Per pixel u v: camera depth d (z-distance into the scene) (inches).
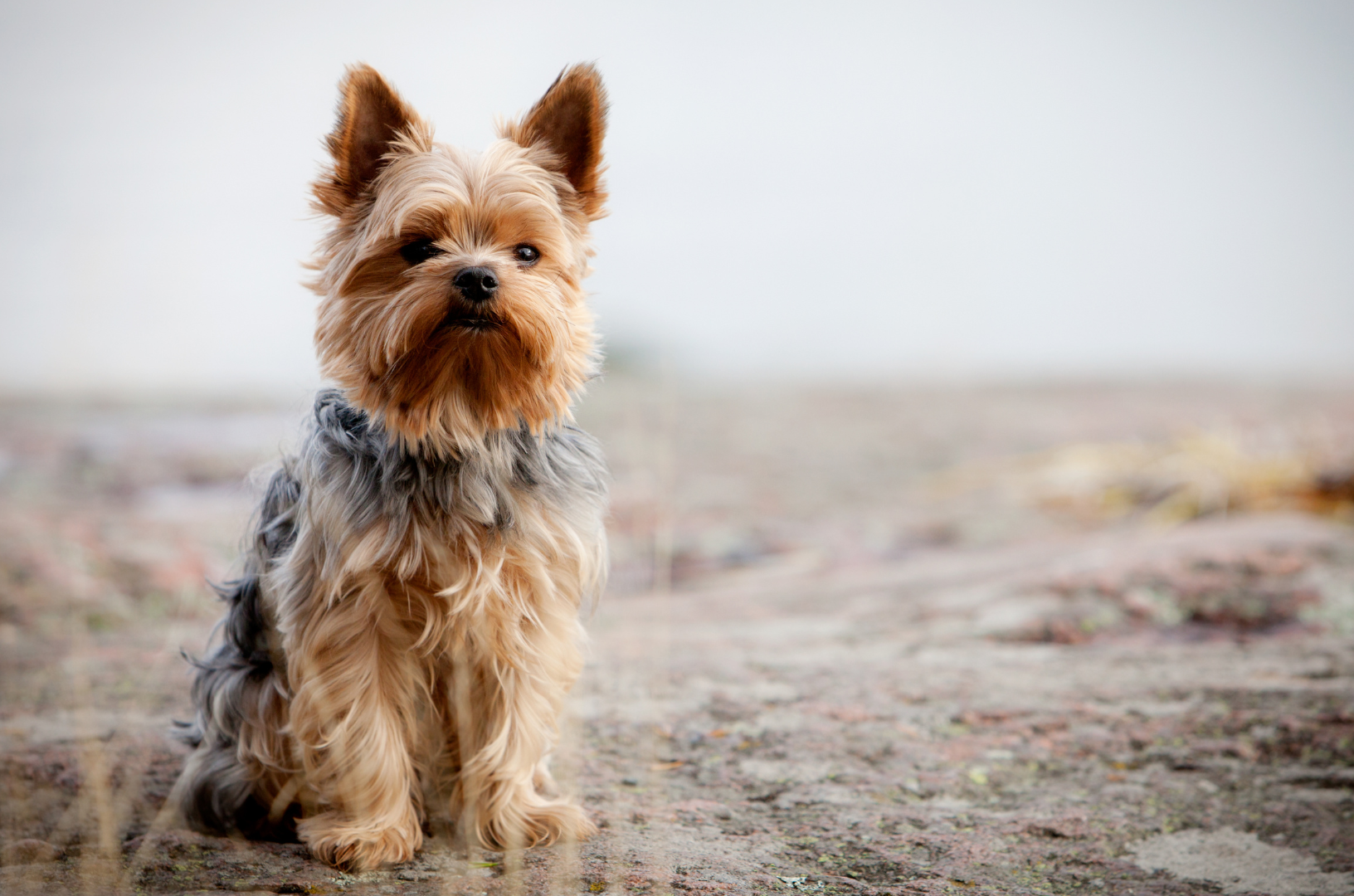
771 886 102.8
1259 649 186.7
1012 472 389.7
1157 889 104.0
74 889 100.8
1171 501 317.1
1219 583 219.9
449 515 111.3
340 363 119.3
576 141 131.2
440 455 113.4
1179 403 537.6
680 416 557.6
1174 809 123.1
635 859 109.4
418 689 119.7
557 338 119.3
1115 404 548.4
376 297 118.1
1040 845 113.8
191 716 155.2
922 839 115.5
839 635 208.8
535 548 114.7
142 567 251.1
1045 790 129.7
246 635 123.3
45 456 373.4
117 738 149.9
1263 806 123.4
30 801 126.6
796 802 126.5
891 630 210.7
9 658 191.9
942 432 493.4
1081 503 337.1
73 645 200.7
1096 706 159.8
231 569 139.9
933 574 260.8
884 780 133.6
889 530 321.4
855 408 582.2
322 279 125.0
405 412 114.5
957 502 354.3
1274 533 253.4
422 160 120.4
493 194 119.6
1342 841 114.1
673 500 349.7
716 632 212.4
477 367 113.9
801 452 453.1
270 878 104.7
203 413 448.5
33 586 234.8
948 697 166.2
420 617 113.4
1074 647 193.5
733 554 295.7
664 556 230.7
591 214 132.1
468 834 116.6
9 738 148.2
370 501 110.2
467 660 115.3
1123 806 124.1
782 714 159.5
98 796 117.4
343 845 108.3
